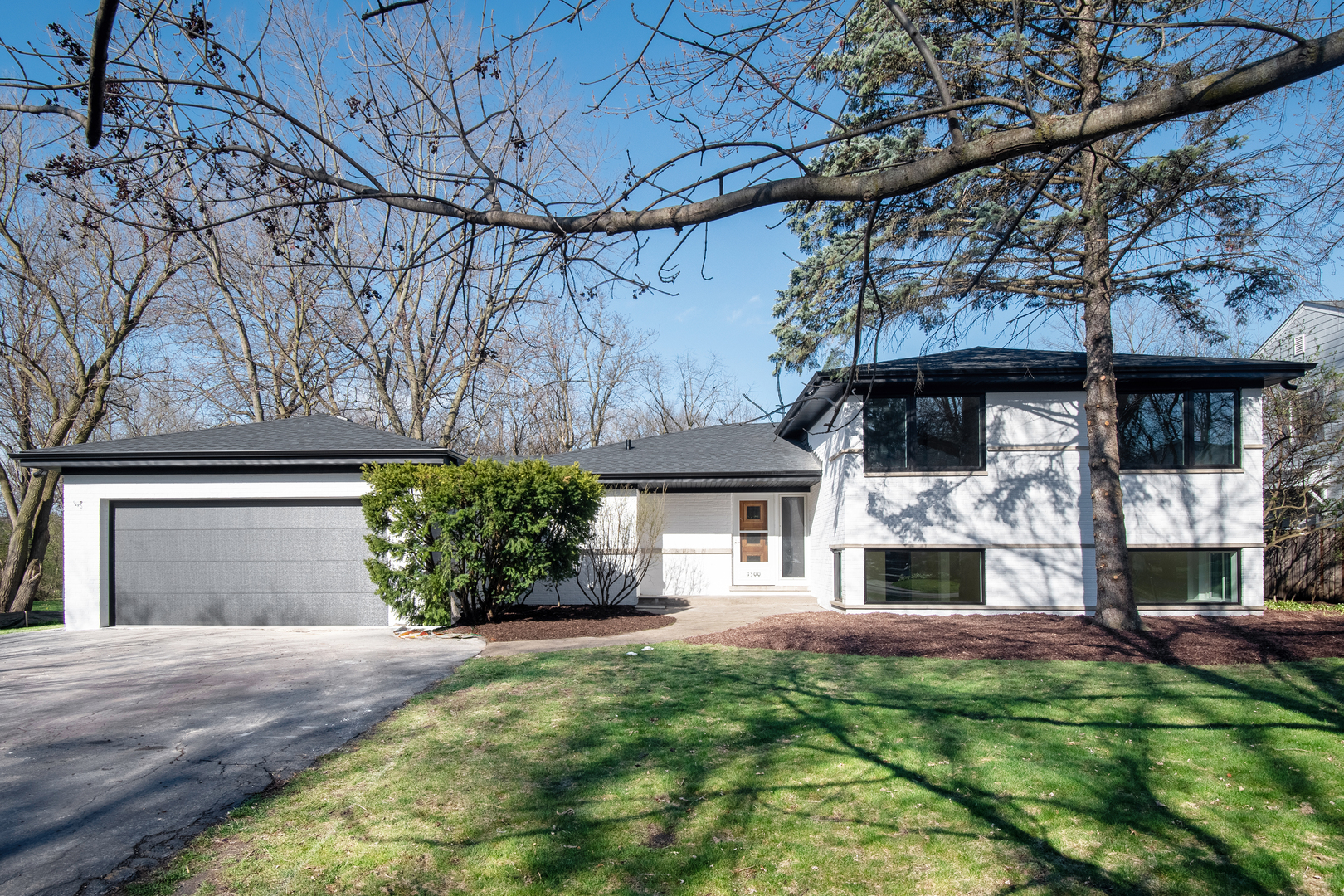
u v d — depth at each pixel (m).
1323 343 22.02
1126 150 8.20
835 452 14.73
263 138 4.18
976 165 2.77
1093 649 9.39
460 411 25.36
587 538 12.85
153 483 12.98
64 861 3.87
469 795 4.73
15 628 15.64
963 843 4.04
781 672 8.16
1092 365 11.38
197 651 10.05
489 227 3.43
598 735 5.88
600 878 3.70
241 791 4.83
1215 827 4.22
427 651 9.84
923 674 7.98
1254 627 10.98
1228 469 13.43
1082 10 6.00
